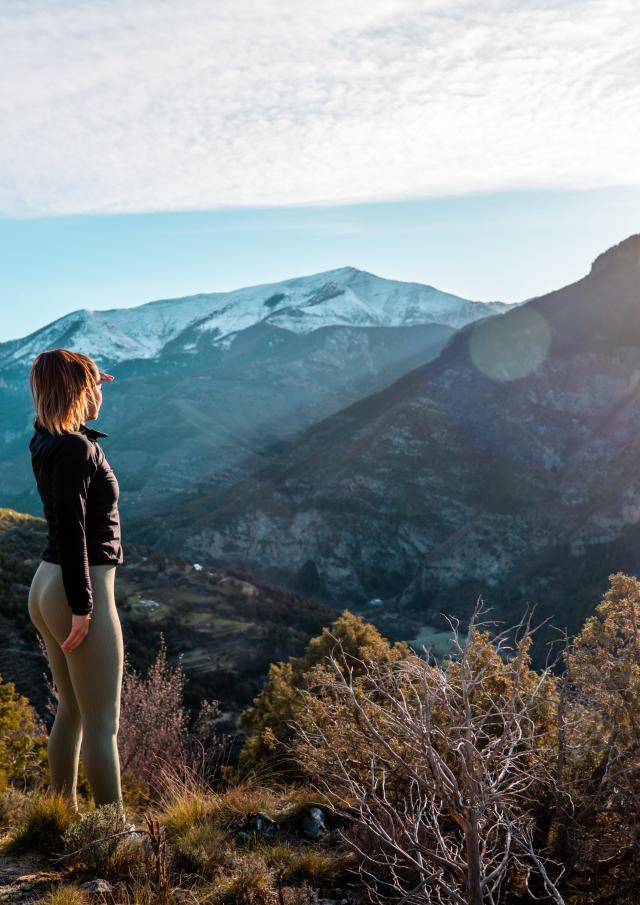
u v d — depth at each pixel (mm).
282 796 4387
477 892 2041
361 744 3080
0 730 5152
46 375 2822
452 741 2314
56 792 3338
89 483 2869
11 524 51594
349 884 3068
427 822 2535
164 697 6352
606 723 3293
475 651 2680
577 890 3168
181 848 3045
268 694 10961
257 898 2723
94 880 2605
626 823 3090
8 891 2529
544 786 3254
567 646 3436
